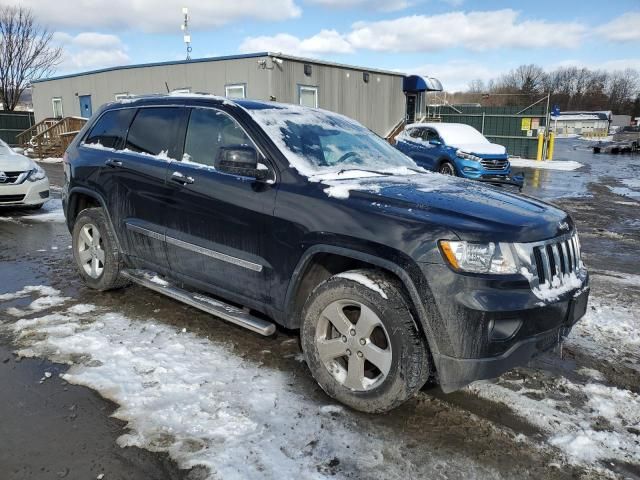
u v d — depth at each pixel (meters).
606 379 3.53
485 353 2.63
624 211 11.30
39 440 2.65
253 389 3.20
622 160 29.34
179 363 3.49
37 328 4.01
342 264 3.29
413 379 2.79
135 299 4.71
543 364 3.72
